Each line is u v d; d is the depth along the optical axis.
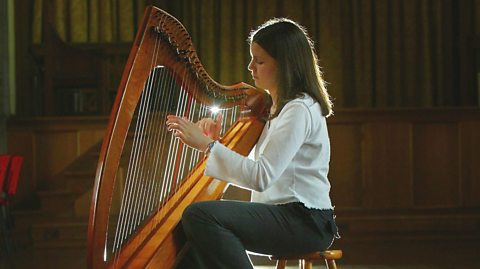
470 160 8.62
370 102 10.84
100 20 10.71
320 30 10.87
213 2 10.88
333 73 10.84
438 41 10.80
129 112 2.40
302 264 3.35
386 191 8.59
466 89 10.69
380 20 10.84
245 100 3.52
